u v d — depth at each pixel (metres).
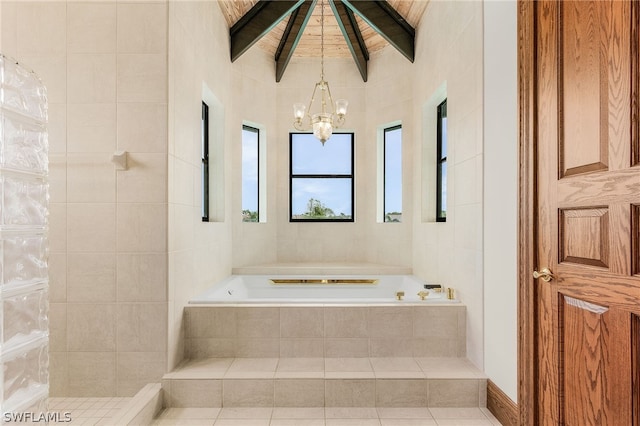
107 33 2.17
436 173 3.46
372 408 2.08
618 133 1.17
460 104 2.51
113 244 2.14
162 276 2.15
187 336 2.39
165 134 2.16
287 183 4.30
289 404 2.09
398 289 3.59
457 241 2.56
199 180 2.71
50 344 2.13
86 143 2.14
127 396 2.12
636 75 1.10
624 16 1.14
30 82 1.06
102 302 2.13
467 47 2.39
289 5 3.32
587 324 1.31
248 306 2.42
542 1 1.57
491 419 1.96
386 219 4.27
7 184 0.97
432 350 2.42
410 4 3.30
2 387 0.95
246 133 4.13
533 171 1.62
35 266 1.07
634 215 1.12
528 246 1.66
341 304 2.46
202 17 2.79
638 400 1.10
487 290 2.11
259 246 4.08
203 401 2.08
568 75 1.41
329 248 4.30
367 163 4.28
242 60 3.88
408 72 3.82
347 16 3.62
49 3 2.16
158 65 2.16
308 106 4.29
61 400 2.08
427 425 1.91
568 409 1.40
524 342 1.68
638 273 1.11
